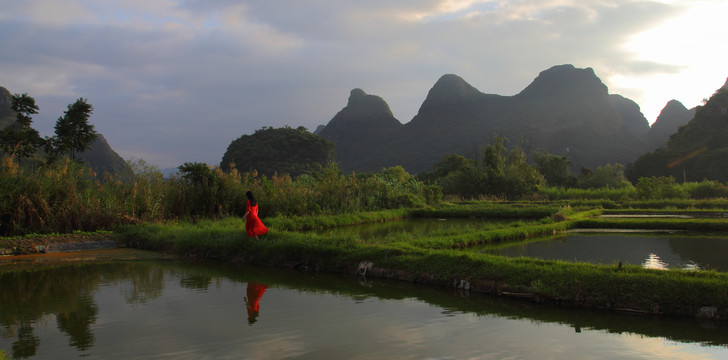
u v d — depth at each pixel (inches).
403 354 187.2
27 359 179.8
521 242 499.8
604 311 253.4
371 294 292.4
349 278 344.2
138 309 254.4
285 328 221.0
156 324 226.8
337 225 710.5
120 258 429.4
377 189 984.9
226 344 197.5
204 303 267.7
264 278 342.6
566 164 2073.1
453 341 203.9
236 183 684.1
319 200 813.9
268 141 3100.4
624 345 200.1
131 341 201.3
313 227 661.3
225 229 494.6
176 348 192.5
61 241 478.9
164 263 406.0
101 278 339.3
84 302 269.4
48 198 521.0
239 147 3203.7
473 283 301.0
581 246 467.5
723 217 778.2
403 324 228.5
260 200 686.5
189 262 412.2
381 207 957.8
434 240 434.3
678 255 407.5
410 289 307.6
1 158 545.3
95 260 418.3
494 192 1444.4
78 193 556.1
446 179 1581.0
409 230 647.1
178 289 304.8
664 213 861.8
